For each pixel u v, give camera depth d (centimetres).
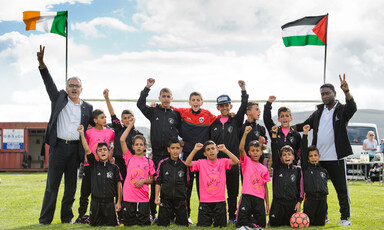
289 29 866
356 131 1747
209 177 569
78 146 596
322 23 854
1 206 789
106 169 577
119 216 625
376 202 864
